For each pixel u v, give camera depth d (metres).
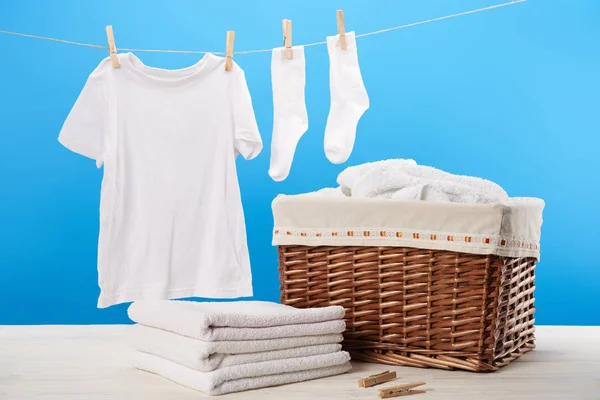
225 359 1.22
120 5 2.86
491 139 2.85
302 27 2.93
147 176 1.68
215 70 1.74
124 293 1.65
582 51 2.80
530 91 2.83
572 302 2.83
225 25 2.91
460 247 1.36
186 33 2.90
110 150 1.67
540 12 2.81
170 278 1.68
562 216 2.82
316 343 1.33
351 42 1.66
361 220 1.45
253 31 2.93
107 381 1.29
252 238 2.97
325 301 1.51
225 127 1.73
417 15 2.89
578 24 2.80
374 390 1.23
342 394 1.20
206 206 1.72
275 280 2.98
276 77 1.70
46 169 2.84
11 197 2.82
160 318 1.29
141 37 2.87
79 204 2.86
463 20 2.86
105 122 1.68
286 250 1.55
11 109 2.81
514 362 1.47
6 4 2.79
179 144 1.71
